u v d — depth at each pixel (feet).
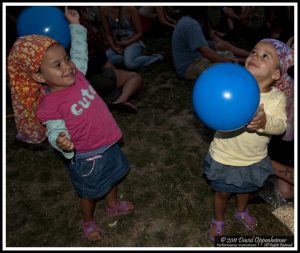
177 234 8.83
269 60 6.47
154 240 8.73
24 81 6.82
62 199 10.13
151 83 15.94
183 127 12.71
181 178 10.43
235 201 9.59
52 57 6.37
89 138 7.16
